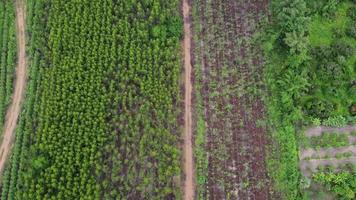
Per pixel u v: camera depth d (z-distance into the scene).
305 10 40.22
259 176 36.94
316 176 36.91
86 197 35.03
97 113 37.62
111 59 39.38
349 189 36.44
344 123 38.41
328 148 38.00
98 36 40.00
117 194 35.72
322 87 39.72
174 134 37.91
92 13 40.56
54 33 40.06
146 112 38.25
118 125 37.72
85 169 35.91
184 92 39.50
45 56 39.47
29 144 37.03
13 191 35.66
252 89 39.31
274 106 38.75
